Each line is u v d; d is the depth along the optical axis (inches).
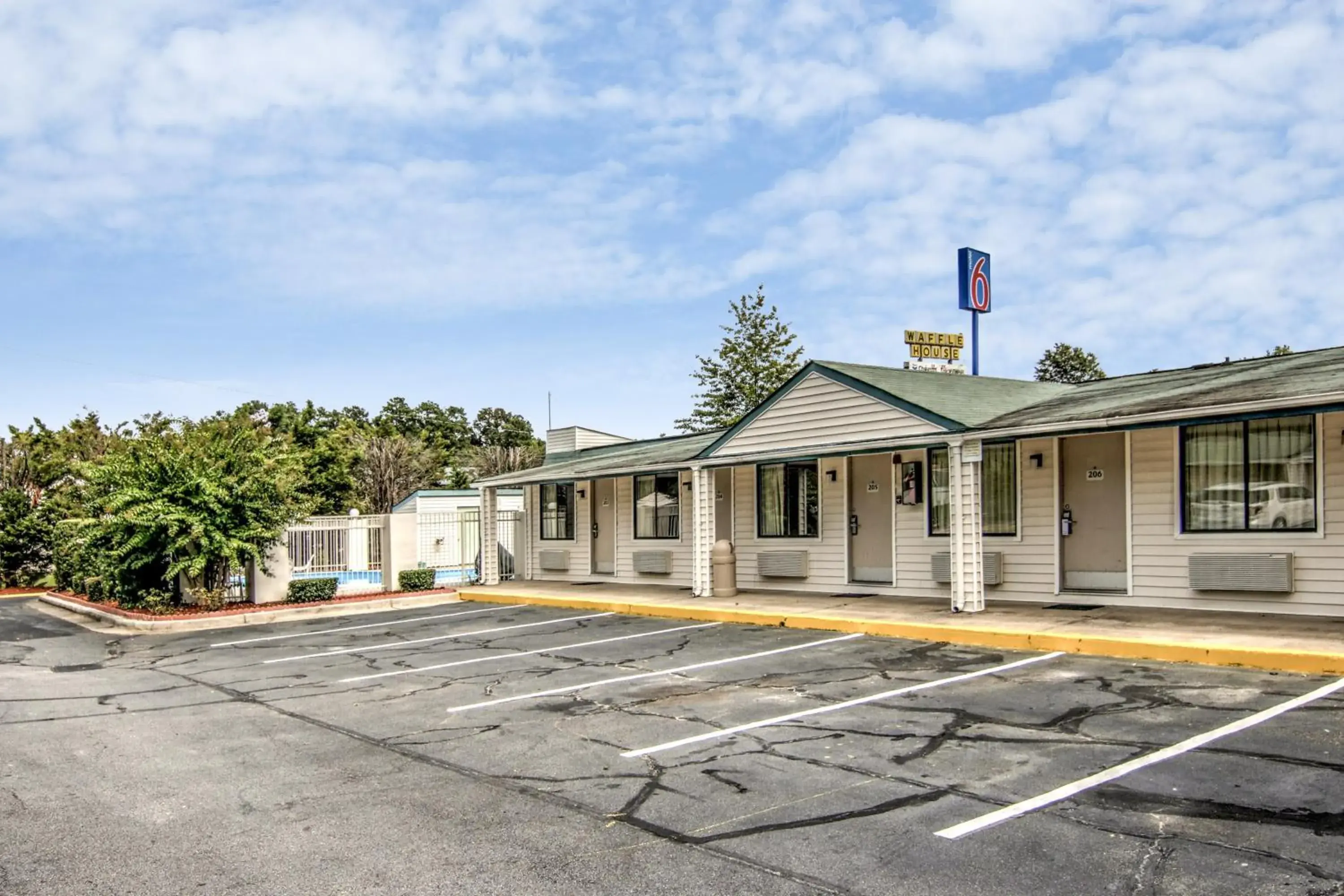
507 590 829.8
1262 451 477.4
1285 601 465.7
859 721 322.3
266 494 766.5
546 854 211.6
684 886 191.5
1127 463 523.2
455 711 368.2
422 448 1668.3
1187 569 497.7
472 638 579.2
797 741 301.3
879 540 653.3
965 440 533.3
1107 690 347.6
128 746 326.3
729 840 216.4
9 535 1120.8
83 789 273.0
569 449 1024.2
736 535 744.3
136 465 740.0
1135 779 244.4
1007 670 394.9
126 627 698.2
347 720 360.8
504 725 340.8
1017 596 570.9
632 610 671.8
